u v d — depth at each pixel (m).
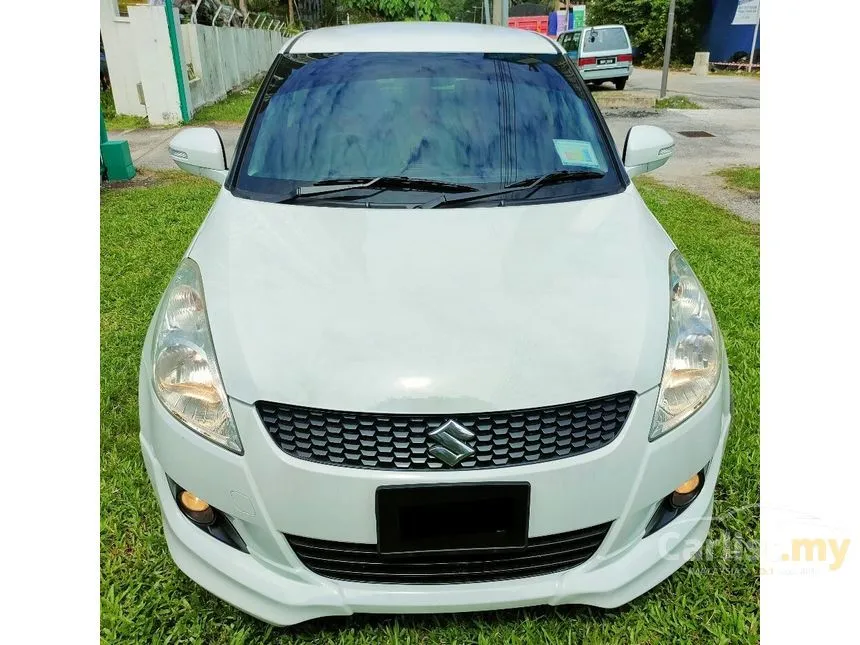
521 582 1.68
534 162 2.37
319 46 2.82
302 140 2.42
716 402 1.81
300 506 1.59
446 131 2.43
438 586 1.66
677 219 5.48
